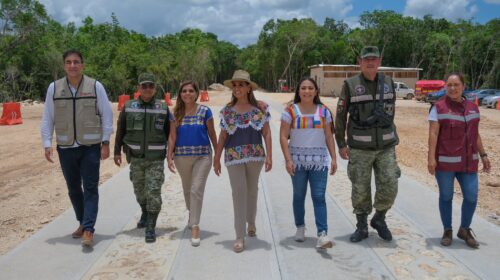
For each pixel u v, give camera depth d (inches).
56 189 344.5
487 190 351.6
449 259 183.2
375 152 194.2
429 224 227.8
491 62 2484.0
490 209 294.0
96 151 203.9
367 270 173.5
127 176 345.4
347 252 191.5
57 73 2203.5
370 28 2977.4
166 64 2829.7
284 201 273.4
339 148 197.6
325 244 185.6
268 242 204.4
